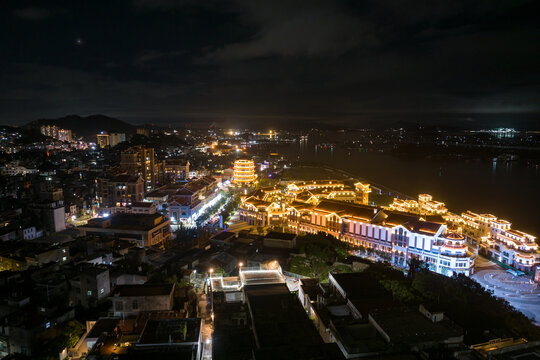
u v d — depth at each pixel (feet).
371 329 223.51
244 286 272.31
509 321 279.69
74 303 312.29
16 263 378.73
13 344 253.65
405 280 344.90
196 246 478.18
